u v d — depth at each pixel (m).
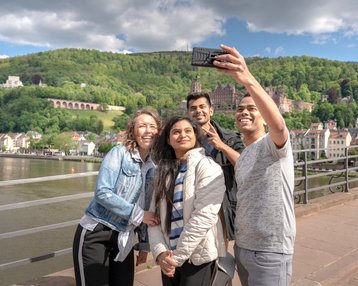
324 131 94.56
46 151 137.75
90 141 134.62
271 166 2.34
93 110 174.25
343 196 8.25
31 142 142.12
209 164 2.44
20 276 12.88
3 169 76.75
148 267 4.38
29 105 161.75
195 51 2.11
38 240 17.50
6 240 17.27
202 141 2.64
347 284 4.23
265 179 2.35
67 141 135.88
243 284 2.54
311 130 96.50
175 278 2.58
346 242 5.43
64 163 102.69
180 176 2.50
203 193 2.37
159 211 2.59
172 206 2.48
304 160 7.50
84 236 2.77
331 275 4.28
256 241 2.38
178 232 2.46
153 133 2.87
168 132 2.63
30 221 22.06
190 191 2.42
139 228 3.14
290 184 2.35
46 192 35.25
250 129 2.86
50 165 92.81
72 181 43.88
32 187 38.31
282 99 129.50
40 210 25.47
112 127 154.00
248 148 2.55
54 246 16.61
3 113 162.62
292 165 2.37
